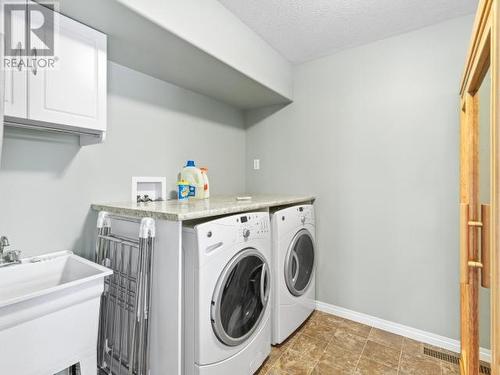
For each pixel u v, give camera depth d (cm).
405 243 200
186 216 121
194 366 124
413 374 158
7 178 129
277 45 216
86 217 159
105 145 168
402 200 201
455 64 180
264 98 246
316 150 242
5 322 91
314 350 181
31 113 109
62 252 146
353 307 223
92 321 118
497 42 60
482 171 111
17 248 132
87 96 128
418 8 169
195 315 123
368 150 215
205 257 124
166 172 206
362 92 216
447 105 183
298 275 204
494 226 59
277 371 160
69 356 110
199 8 149
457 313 182
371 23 185
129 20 123
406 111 198
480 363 125
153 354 134
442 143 185
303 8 169
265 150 274
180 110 217
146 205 157
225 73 187
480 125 115
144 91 190
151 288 134
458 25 178
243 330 145
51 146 144
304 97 248
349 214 225
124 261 148
